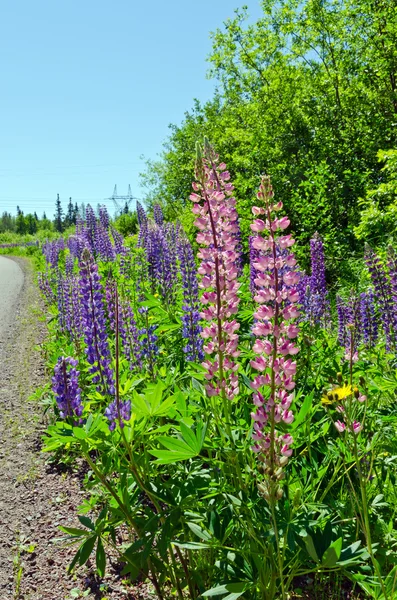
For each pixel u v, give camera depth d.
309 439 3.13
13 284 25.16
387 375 4.09
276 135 17.67
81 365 6.02
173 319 5.61
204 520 2.65
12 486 4.95
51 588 3.48
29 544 4.00
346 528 2.96
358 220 14.09
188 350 5.20
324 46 18.95
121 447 3.03
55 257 17.45
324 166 14.13
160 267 8.57
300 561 2.57
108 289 4.96
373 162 15.51
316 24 18.42
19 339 11.90
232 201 2.79
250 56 22.48
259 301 2.36
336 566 2.25
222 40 22.67
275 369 2.27
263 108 19.03
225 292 2.69
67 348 7.11
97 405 5.14
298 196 14.08
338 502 3.01
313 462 3.10
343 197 14.99
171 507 2.71
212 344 2.72
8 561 3.81
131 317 5.61
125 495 2.77
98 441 2.86
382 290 5.70
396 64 16.14
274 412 2.25
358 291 9.40
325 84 18.08
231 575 2.53
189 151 30.73
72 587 3.47
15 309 16.83
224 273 2.70
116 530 3.97
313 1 18.25
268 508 2.61
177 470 3.21
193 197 2.74
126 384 3.58
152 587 3.39
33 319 14.49
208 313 2.69
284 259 2.35
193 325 5.23
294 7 19.98
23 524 4.28
